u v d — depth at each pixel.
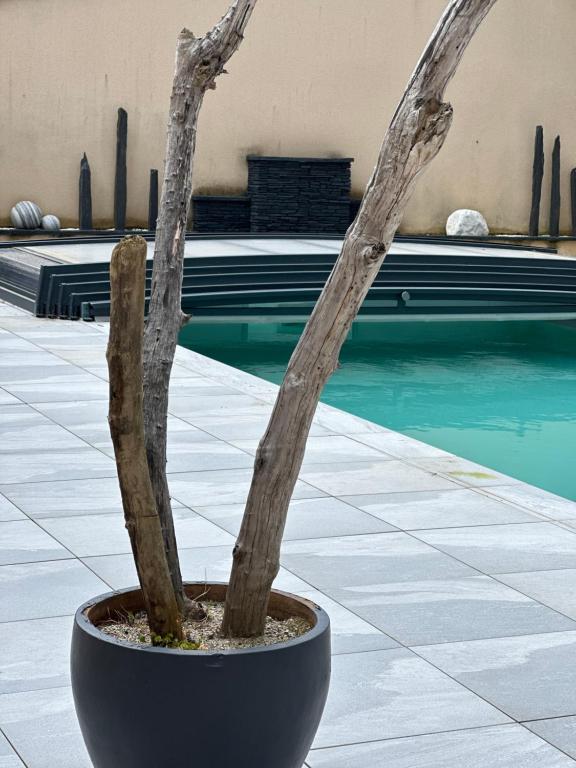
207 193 20.17
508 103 21.75
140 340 3.16
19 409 9.35
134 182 19.72
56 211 19.31
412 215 21.48
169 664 3.15
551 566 6.02
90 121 19.31
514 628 5.19
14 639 4.89
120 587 5.50
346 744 4.09
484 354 14.62
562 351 14.96
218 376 11.05
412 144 3.23
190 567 5.80
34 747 4.00
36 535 6.25
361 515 6.79
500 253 19.34
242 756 3.21
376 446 8.52
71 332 13.30
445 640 5.03
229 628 3.54
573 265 18.53
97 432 8.65
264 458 3.49
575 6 21.88
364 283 3.38
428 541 6.36
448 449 9.98
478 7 3.17
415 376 13.16
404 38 20.94
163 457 3.92
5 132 18.83
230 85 20.03
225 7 19.89
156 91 19.64
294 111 20.50
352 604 5.39
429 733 4.19
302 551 6.11
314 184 20.23
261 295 16.64
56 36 18.89
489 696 4.50
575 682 4.66
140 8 19.33
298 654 3.24
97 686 3.23
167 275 4.08
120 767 3.30
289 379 3.47
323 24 20.42
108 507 6.79
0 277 16.48
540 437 10.49
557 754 4.07
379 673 4.67
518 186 22.05
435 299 17.97
